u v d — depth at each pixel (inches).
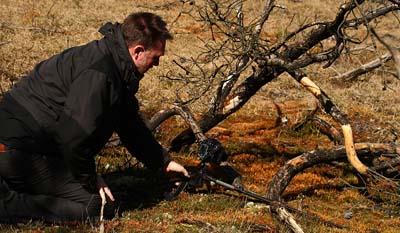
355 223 225.1
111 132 181.2
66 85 176.9
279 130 353.7
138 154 203.6
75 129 169.5
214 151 211.9
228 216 209.8
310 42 243.9
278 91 441.7
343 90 453.7
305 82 225.5
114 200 204.8
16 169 183.2
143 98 390.3
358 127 375.2
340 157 243.0
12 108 181.9
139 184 240.8
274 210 206.4
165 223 196.1
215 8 240.7
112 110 176.9
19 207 184.7
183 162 279.6
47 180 186.7
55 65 179.5
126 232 181.6
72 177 188.2
